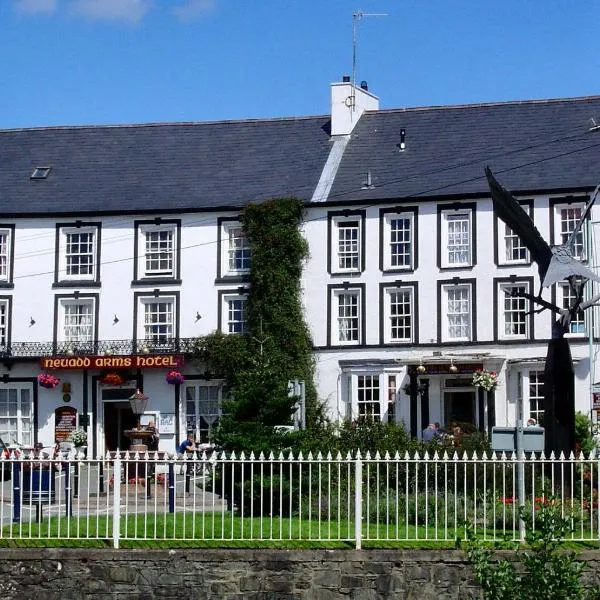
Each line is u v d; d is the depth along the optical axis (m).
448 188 53.31
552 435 30.02
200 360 54.41
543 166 53.12
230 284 54.81
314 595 23.34
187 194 56.12
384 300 53.56
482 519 25.38
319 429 41.59
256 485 27.33
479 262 52.78
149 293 55.34
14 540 24.20
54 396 55.56
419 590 23.25
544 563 19.86
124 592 23.52
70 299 55.78
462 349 52.59
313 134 58.62
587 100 56.16
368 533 24.25
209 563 23.48
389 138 57.09
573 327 51.09
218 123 60.19
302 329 53.66
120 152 59.25
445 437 40.56
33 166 58.84
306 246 54.22
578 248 51.25
